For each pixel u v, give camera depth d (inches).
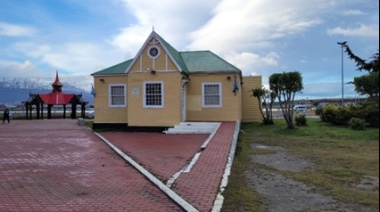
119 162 430.3
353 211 256.1
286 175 378.3
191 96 914.7
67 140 669.9
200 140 641.6
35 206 249.8
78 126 1059.3
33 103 1659.7
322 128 906.7
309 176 373.7
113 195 278.5
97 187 304.7
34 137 727.1
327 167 425.7
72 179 335.9
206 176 333.1
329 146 617.3
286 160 476.1
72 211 238.5
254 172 393.7
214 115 900.0
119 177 344.2
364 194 302.7
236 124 802.2
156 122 822.5
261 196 292.8
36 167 397.4
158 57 824.3
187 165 394.9
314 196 295.4
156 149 527.5
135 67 837.2
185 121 884.0
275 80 916.6
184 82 871.7
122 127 916.0
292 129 886.4
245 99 1193.4
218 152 457.7
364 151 558.3
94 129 916.6
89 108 2822.3
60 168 391.2
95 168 390.9
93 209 242.8
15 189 298.0
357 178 366.9
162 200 264.4
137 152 497.7
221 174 342.3
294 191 311.4
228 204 263.4
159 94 824.9
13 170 379.9
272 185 333.1
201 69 919.0
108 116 928.9
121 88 923.4
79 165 409.7
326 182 347.6
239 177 362.3
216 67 917.8
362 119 879.1
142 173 355.6
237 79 901.2
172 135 742.5
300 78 901.2
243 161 462.3
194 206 245.1
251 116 1184.8
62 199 267.6
